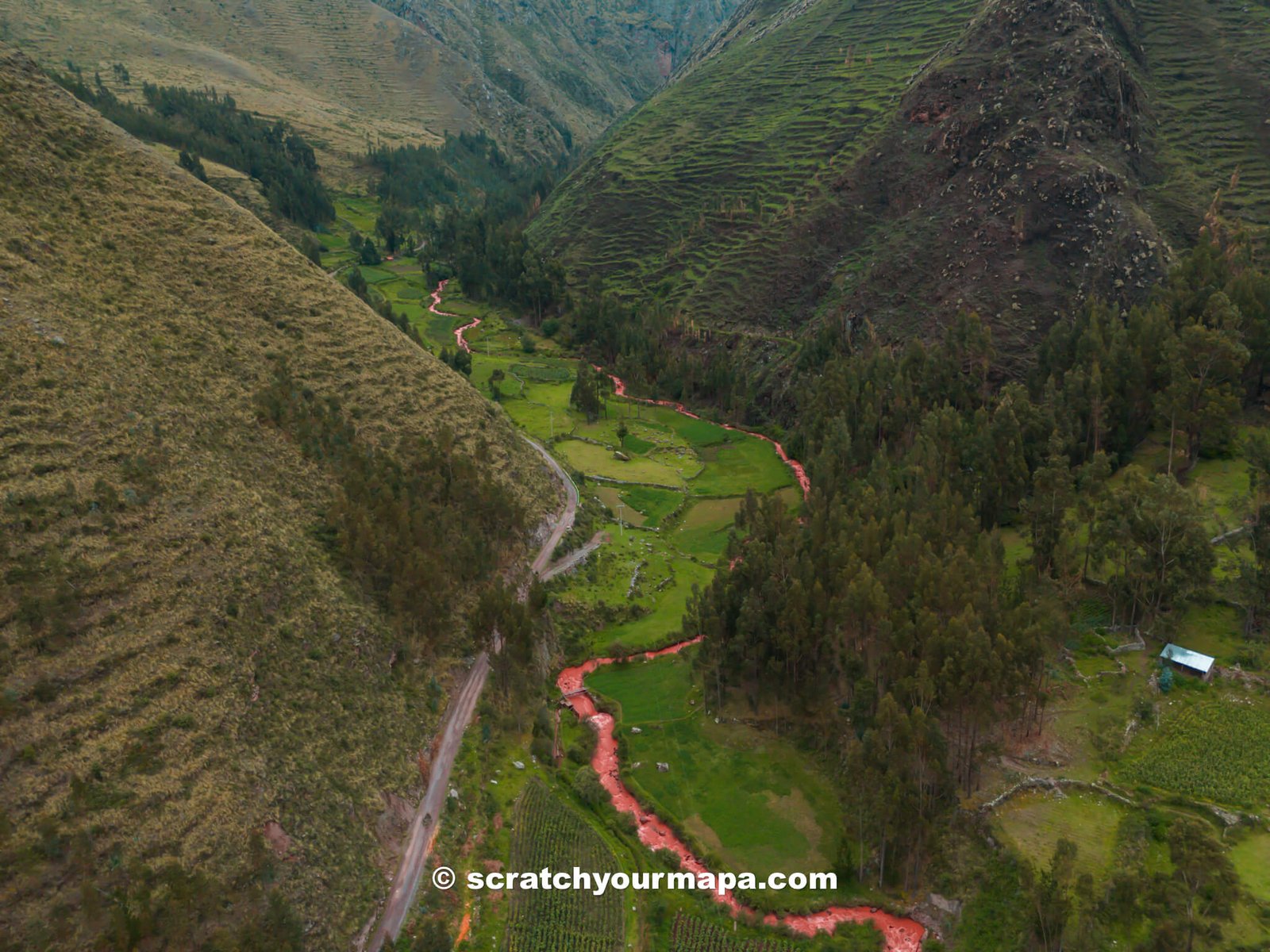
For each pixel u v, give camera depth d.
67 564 56.59
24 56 101.00
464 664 76.69
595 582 94.44
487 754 68.38
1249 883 52.78
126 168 98.25
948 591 69.88
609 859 61.28
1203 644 74.00
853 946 54.94
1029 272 134.12
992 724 67.06
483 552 85.50
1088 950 49.25
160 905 44.75
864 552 78.88
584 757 71.38
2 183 83.06
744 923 57.12
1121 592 77.19
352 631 68.62
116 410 69.62
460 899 55.75
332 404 90.00
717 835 64.38
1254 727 65.00
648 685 80.94
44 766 47.88
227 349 86.81
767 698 76.94
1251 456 85.31
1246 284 105.44
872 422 114.56
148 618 57.66
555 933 54.62
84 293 79.44
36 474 60.88
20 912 42.62
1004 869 56.47
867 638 73.69
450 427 99.56
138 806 48.62
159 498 65.62
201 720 54.16
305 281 103.88
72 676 52.19
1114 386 100.62
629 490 118.38
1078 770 63.28
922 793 59.69
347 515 75.75
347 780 58.75
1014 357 125.94
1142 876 53.22
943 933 55.50
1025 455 98.31
